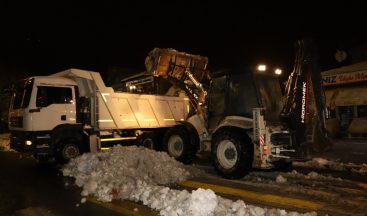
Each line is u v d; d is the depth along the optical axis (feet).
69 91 36.17
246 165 25.21
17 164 37.24
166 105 44.96
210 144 30.04
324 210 18.29
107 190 21.79
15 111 36.24
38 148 33.76
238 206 17.01
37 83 34.53
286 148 26.27
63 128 35.09
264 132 25.20
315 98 26.20
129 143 41.52
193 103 37.55
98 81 38.50
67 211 19.06
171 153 34.86
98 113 37.91
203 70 40.70
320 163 32.32
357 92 51.93
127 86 50.26
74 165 30.50
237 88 28.17
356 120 54.49
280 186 23.89
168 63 38.42
